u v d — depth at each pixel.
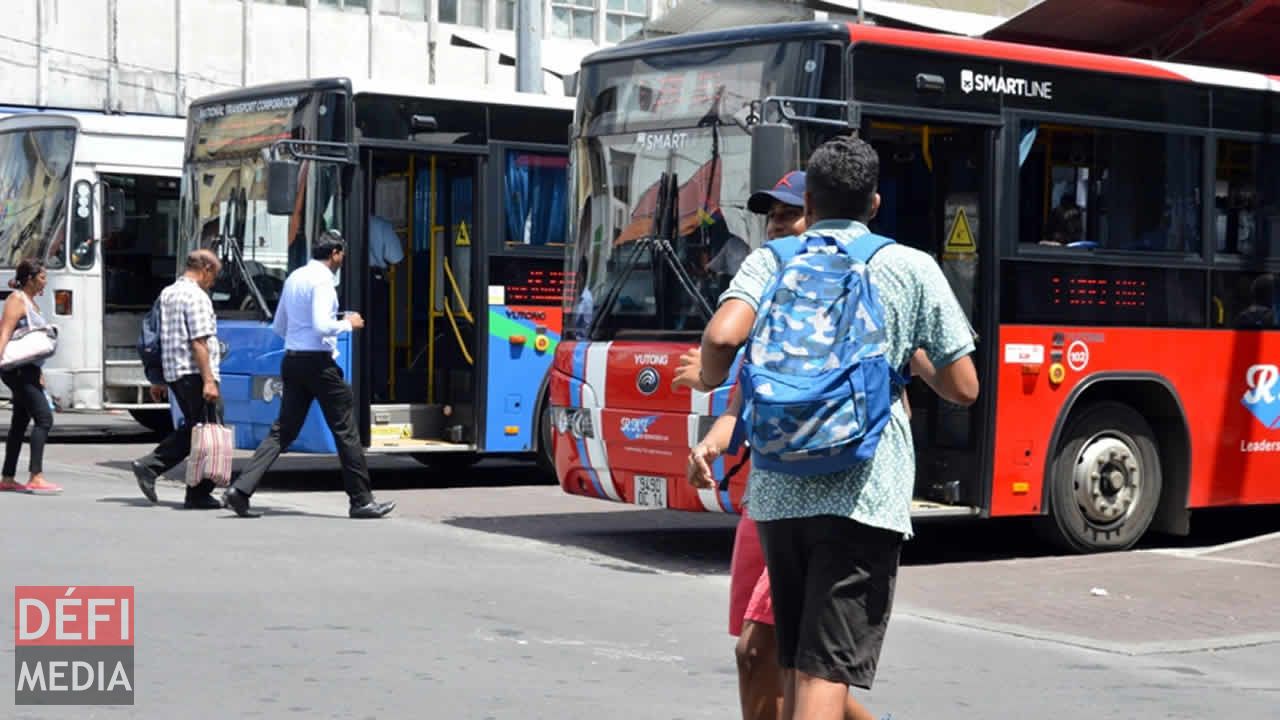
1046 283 19.08
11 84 65.94
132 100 68.88
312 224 24.50
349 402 21.42
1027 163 18.95
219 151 26.39
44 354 23.38
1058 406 19.17
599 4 78.38
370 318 24.81
